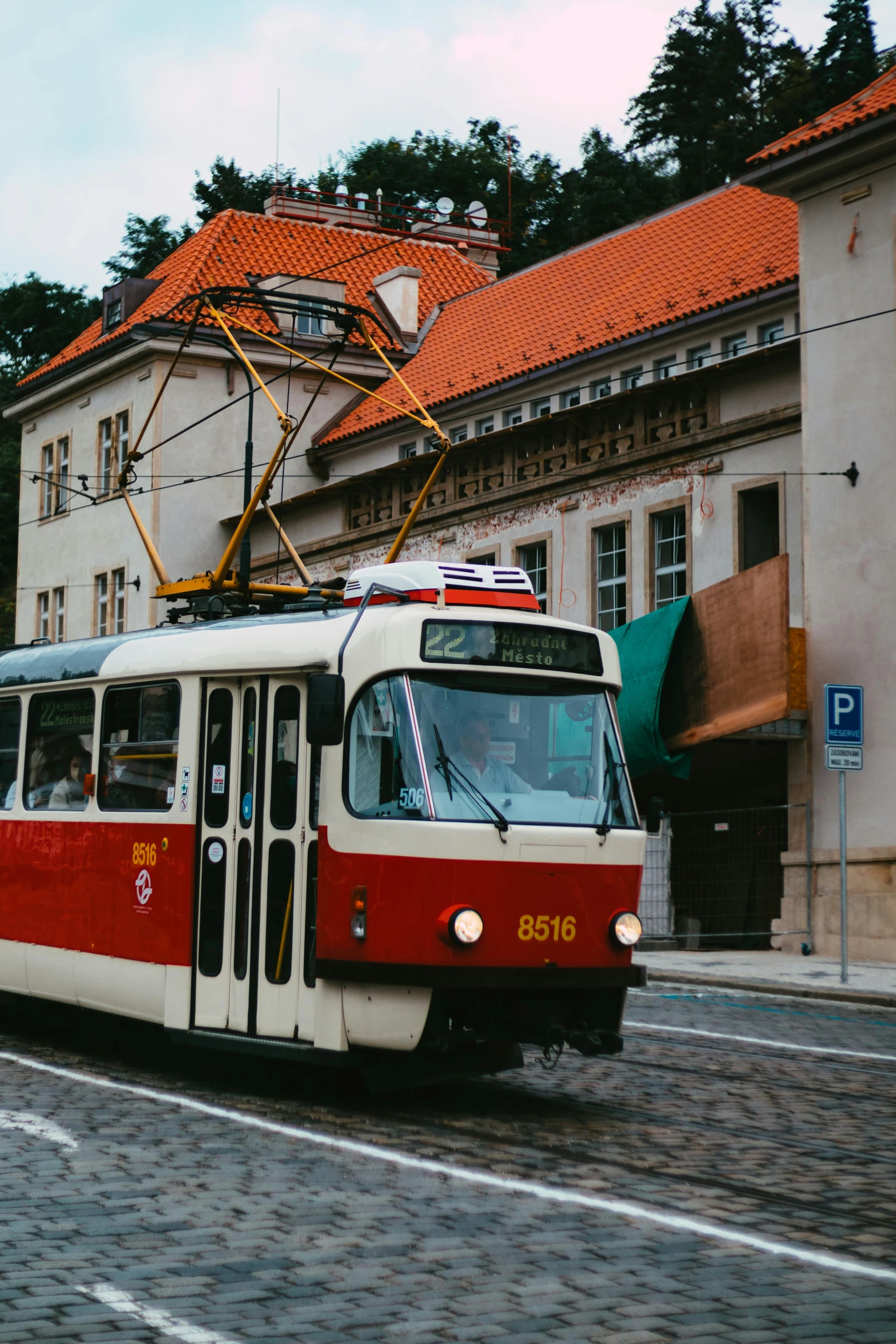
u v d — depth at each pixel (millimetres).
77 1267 6238
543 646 10359
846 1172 8227
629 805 10438
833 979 18484
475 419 32906
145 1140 8820
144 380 40031
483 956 9523
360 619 10164
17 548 67375
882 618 21484
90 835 12336
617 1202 7461
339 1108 10109
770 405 24469
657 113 64562
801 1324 5660
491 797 9820
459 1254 6523
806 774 22266
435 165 65688
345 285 41562
